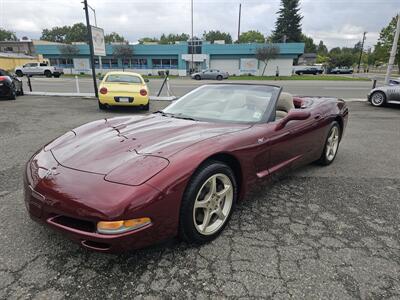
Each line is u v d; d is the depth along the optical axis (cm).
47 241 229
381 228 257
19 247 221
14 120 751
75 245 225
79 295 178
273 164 290
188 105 341
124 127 277
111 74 991
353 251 223
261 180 275
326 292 182
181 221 208
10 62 4791
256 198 312
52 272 197
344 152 495
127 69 4675
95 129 279
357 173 392
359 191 333
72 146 239
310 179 367
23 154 457
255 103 318
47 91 1642
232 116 304
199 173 212
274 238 239
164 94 1527
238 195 262
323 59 9612
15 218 261
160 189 187
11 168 392
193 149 215
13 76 1264
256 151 260
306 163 363
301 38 7638
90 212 178
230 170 240
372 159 456
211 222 238
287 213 281
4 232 240
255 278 194
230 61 4575
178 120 294
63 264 204
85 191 184
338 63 7569
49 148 248
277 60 4453
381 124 752
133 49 4562
